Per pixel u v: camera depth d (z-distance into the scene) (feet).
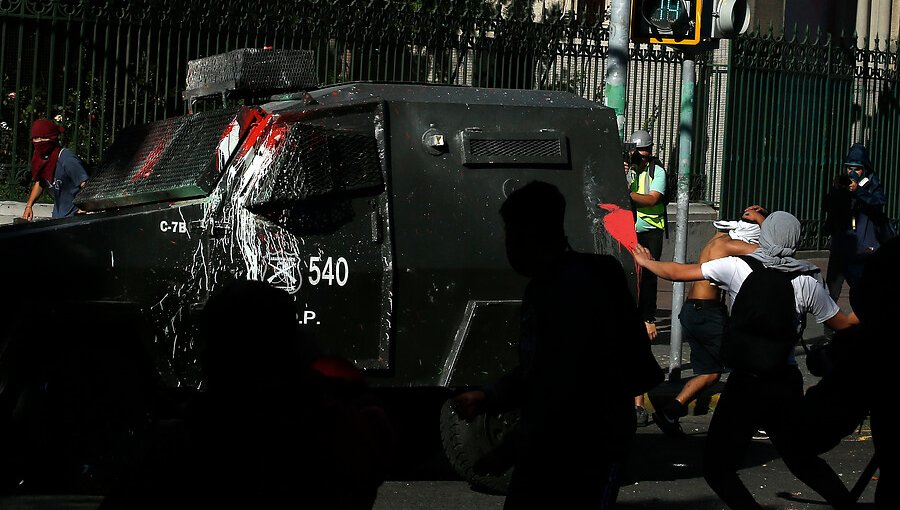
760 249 27.20
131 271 28.27
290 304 13.23
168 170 30.48
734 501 26.89
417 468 34.55
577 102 32.63
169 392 28.55
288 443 12.77
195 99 34.58
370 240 29.71
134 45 52.75
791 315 26.37
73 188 44.62
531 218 18.43
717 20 44.96
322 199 29.32
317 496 12.83
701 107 73.72
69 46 51.52
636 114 73.10
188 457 12.74
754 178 75.05
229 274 28.73
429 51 58.29
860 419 21.70
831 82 79.10
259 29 53.36
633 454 37.93
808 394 22.31
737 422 26.71
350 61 55.83
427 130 30.50
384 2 58.03
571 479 17.92
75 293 27.96
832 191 59.98
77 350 28.17
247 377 12.91
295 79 32.68
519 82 61.41
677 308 47.34
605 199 31.86
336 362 14.03
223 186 28.96
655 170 50.67
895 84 83.56
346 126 29.89
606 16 65.16
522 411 18.35
